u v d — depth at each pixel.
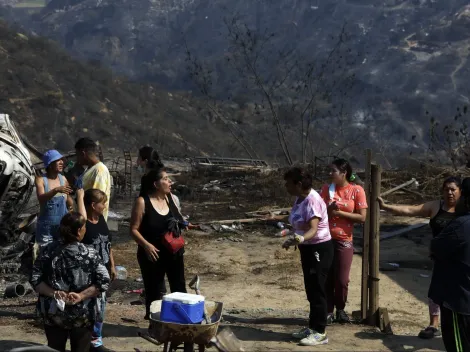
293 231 6.61
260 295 9.77
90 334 4.89
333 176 7.30
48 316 4.74
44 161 6.98
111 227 14.35
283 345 6.62
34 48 121.69
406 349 6.73
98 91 115.75
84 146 6.96
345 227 7.36
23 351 4.44
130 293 9.21
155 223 6.43
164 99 130.62
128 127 107.06
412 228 15.28
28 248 10.70
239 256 12.52
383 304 9.60
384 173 20.81
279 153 44.59
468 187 5.65
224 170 24.31
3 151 9.91
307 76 35.16
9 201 10.20
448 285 5.60
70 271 4.72
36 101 104.00
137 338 6.59
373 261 7.54
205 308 5.32
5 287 9.19
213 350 6.08
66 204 7.14
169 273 6.61
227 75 164.12
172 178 23.80
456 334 5.60
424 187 19.27
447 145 21.17
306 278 6.65
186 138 110.62
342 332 7.25
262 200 19.00
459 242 5.51
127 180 22.39
